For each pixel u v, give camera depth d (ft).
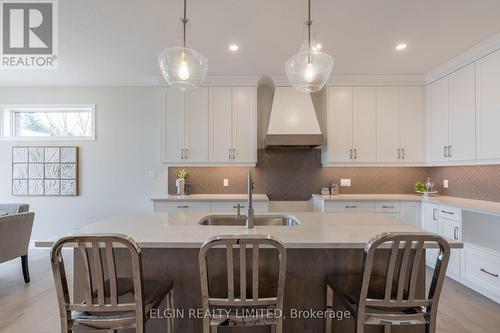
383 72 12.37
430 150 12.42
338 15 7.77
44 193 14.23
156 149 14.39
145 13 7.72
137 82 13.92
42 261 12.23
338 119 12.88
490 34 8.89
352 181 14.02
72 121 14.66
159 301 4.85
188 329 5.72
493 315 7.73
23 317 7.70
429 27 8.45
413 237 4.11
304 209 14.10
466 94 10.32
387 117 12.84
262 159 14.15
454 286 9.49
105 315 4.40
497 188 10.15
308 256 5.68
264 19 7.98
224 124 12.96
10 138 14.24
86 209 14.32
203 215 7.63
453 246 4.55
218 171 14.10
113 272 4.21
